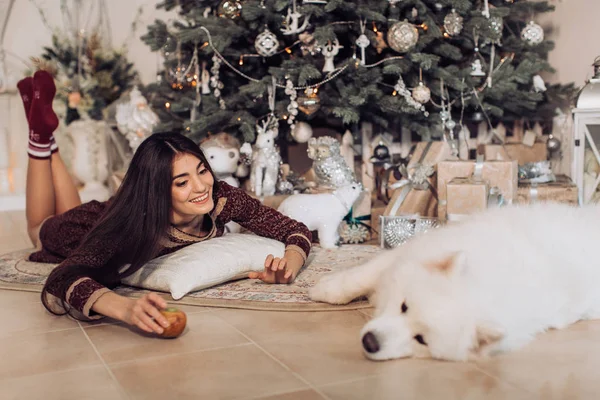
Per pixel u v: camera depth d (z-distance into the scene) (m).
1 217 5.21
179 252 2.57
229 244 2.64
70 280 2.10
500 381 1.60
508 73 4.03
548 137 4.41
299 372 1.69
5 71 6.15
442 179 3.36
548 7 4.24
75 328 2.14
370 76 3.67
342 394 1.54
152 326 1.91
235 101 3.86
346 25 3.74
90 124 5.99
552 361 1.74
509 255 1.79
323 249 3.36
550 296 1.81
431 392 1.54
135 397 1.55
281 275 2.54
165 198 2.31
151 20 6.56
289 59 3.92
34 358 1.86
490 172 3.26
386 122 3.98
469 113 4.23
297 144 4.95
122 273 2.35
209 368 1.73
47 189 3.38
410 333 1.69
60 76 6.11
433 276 1.65
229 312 2.28
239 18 3.75
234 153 3.64
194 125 3.79
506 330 1.55
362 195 3.64
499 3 4.10
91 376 1.70
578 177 3.50
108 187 5.70
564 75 4.67
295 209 3.37
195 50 3.88
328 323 2.12
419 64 3.80
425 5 3.84
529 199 3.39
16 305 2.46
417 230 3.25
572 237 2.00
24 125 6.22
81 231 2.96
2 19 6.12
